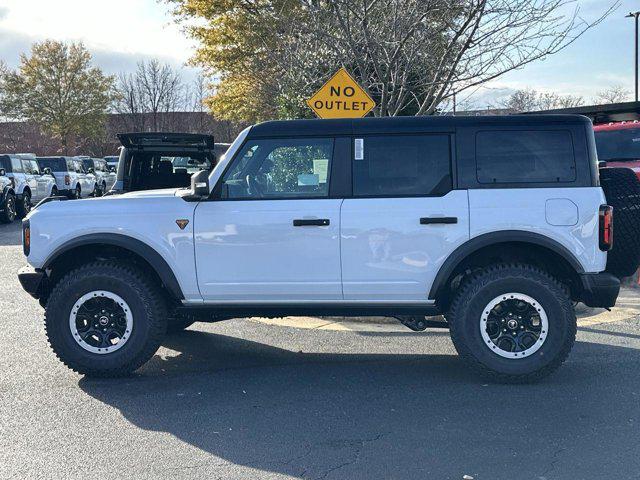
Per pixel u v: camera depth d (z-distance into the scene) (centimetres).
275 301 589
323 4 992
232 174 588
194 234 583
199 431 473
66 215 593
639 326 762
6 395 552
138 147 991
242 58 1961
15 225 2017
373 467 412
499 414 499
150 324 587
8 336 741
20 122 5744
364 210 570
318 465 416
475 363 565
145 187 1035
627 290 961
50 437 464
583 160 566
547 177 567
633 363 623
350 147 580
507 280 558
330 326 792
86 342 591
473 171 571
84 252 620
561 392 546
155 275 616
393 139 579
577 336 722
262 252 579
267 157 588
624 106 1463
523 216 560
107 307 591
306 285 579
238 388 570
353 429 474
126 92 4962
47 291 629
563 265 580
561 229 557
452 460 420
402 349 692
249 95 1705
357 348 698
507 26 912
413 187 575
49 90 5281
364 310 586
